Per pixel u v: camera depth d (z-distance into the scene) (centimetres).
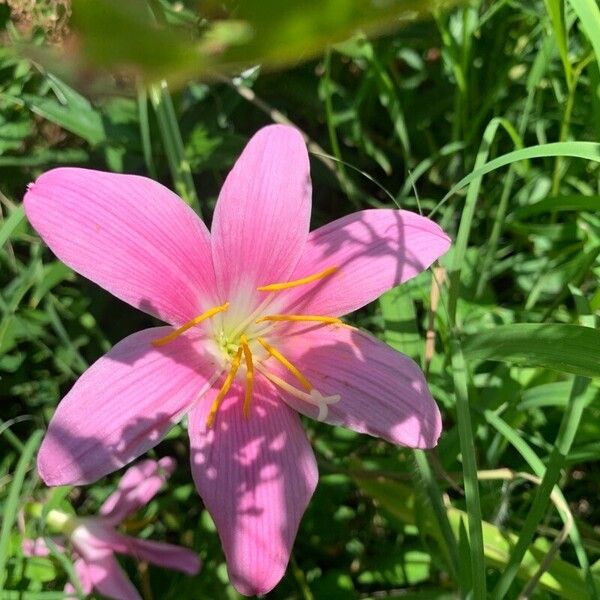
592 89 14
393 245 11
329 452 15
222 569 14
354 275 11
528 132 18
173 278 10
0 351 13
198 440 9
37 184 9
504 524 14
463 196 18
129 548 11
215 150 15
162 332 10
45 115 14
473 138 18
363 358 10
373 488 14
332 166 16
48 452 8
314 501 15
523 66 17
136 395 9
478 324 16
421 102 18
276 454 10
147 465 12
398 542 15
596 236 15
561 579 12
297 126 18
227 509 9
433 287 14
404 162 19
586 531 15
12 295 14
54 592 11
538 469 12
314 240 11
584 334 11
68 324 15
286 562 9
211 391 10
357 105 17
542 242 17
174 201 10
